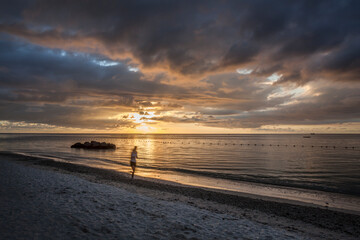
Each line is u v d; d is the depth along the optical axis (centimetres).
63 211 772
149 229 677
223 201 1308
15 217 684
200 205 1178
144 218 773
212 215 897
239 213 1083
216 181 2044
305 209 1218
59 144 8669
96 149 6206
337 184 1961
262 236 700
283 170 2766
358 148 7744
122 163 3222
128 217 770
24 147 6775
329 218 1080
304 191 1700
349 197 1536
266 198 1456
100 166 2841
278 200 1413
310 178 2236
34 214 722
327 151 6294
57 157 3909
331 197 1532
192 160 3819
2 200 861
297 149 7194
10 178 1334
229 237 666
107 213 791
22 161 2973
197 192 1509
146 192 1416
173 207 964
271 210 1177
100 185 1312
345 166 3158
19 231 582
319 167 3041
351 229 945
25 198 905
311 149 7181
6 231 576
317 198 1498
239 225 794
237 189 1727
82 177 1853
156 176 2206
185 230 691
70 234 590
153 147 7894
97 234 605
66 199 930
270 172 2603
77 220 696
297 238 725
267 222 975
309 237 811
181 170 2691
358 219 1076
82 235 590
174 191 1502
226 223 803
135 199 1038
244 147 8338
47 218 694
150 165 3094
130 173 2295
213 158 4175
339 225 989
